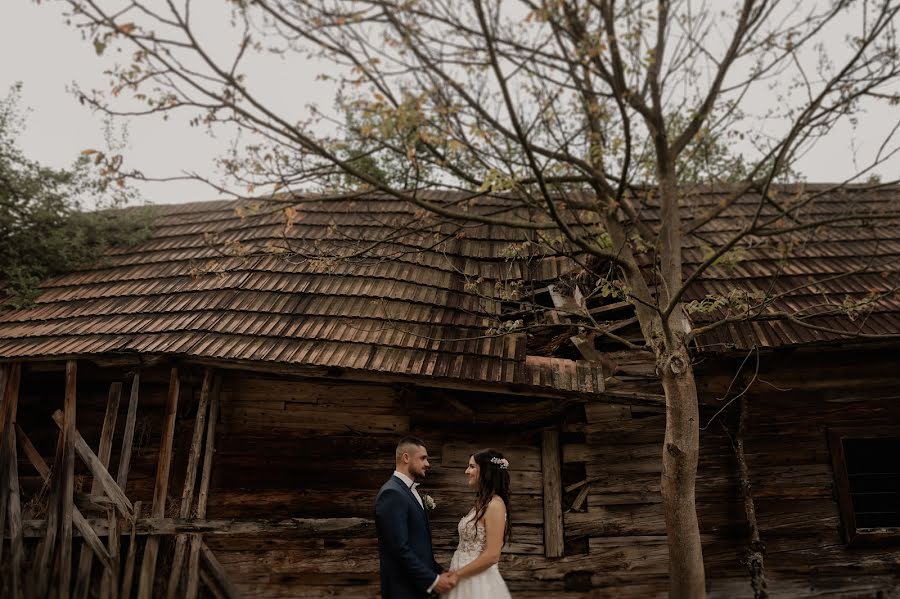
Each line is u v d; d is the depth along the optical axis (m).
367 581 6.53
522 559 6.55
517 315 7.21
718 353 6.46
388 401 7.03
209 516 6.62
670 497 4.33
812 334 6.37
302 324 6.83
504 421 7.00
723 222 8.51
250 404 6.96
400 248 8.19
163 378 7.12
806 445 6.75
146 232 9.09
